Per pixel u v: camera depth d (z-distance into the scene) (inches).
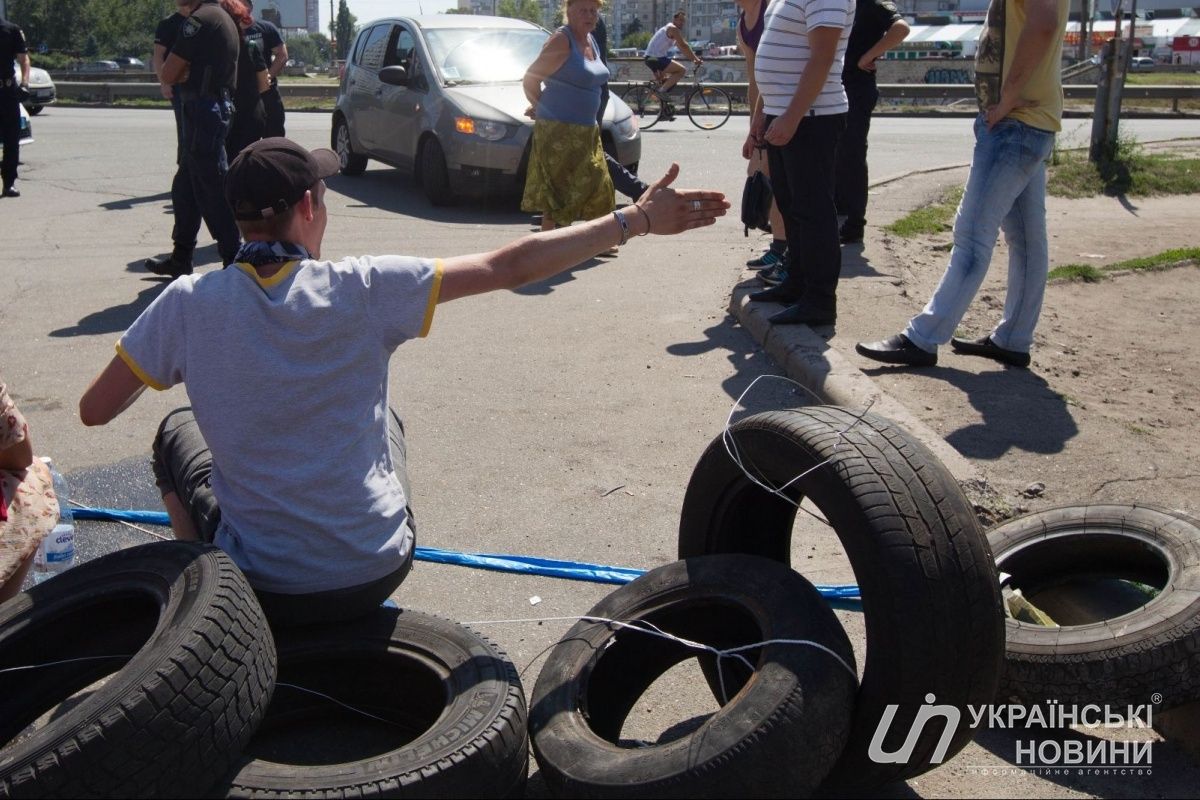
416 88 453.7
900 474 107.3
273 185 108.7
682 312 291.0
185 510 136.7
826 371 225.9
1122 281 319.3
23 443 130.2
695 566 119.9
